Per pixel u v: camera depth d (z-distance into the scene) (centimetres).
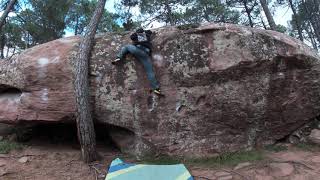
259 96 732
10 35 1870
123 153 739
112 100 729
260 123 745
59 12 1831
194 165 684
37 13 1822
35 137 811
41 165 677
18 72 750
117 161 648
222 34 732
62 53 750
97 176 634
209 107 721
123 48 727
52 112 726
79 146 784
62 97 725
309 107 760
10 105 760
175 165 630
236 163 681
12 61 772
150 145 719
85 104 684
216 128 725
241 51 723
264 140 752
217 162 692
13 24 1752
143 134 723
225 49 725
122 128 744
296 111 757
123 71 733
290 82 747
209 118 721
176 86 725
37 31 1820
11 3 1247
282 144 765
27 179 624
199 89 721
